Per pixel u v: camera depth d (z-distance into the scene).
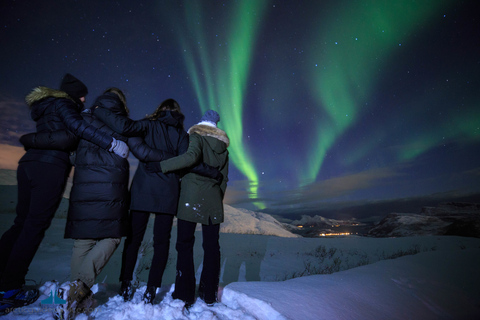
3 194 12.35
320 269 7.11
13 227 2.09
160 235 2.22
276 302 2.21
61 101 2.08
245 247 9.59
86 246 2.05
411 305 2.89
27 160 2.01
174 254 6.91
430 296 3.17
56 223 8.54
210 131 2.45
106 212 2.00
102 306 2.07
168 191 2.20
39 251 5.26
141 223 2.29
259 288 2.47
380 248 11.45
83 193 2.00
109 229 2.00
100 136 1.99
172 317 1.91
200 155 2.23
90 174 2.02
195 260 6.66
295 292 2.48
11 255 1.91
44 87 2.15
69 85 2.24
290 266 7.21
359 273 3.40
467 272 3.88
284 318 1.97
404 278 3.43
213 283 2.19
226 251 8.66
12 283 1.89
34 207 1.96
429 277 3.60
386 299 2.86
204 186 2.26
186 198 2.22
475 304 3.25
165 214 2.22
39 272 4.11
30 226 1.94
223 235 11.95
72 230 1.98
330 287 2.76
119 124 2.07
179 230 2.23
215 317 1.94
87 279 1.94
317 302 2.39
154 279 2.12
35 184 1.97
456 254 4.59
